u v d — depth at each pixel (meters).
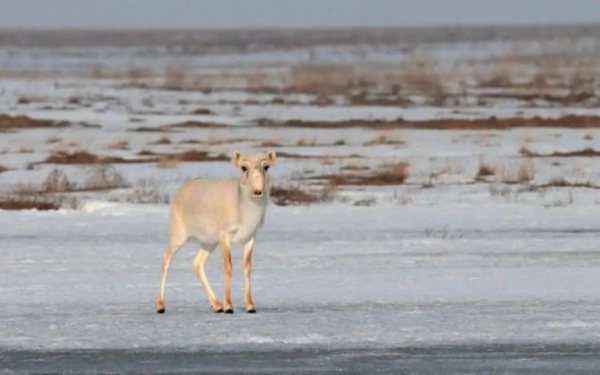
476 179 110.81
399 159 127.19
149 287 58.09
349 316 49.88
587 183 106.88
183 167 121.12
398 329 47.12
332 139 153.38
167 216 86.88
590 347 44.16
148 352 43.50
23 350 43.81
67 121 178.12
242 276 61.50
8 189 103.38
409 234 78.06
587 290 56.50
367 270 63.06
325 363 41.56
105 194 100.19
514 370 40.44
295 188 101.31
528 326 47.66
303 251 70.00
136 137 156.12
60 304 53.28
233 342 45.09
